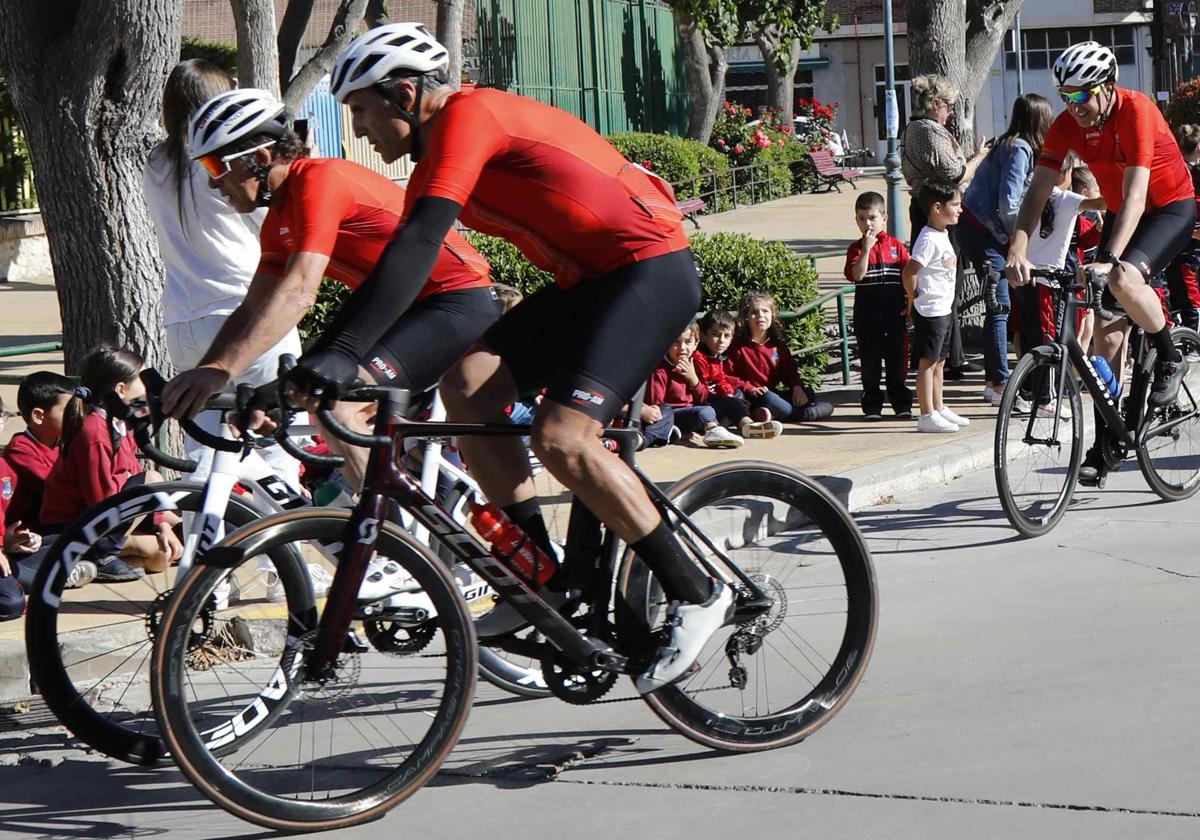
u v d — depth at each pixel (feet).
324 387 12.73
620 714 16.96
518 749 15.92
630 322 13.92
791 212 96.37
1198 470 27.07
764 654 16.42
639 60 111.75
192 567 13.55
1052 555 23.32
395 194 17.22
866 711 16.60
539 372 14.87
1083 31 156.25
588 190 13.71
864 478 27.84
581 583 14.87
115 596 17.95
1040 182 25.98
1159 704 16.14
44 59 25.76
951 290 32.68
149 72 25.89
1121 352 28.37
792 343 38.52
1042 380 24.66
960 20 48.57
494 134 13.44
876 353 35.12
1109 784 14.01
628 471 14.34
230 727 14.98
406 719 16.05
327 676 14.25
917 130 36.70
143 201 26.45
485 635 15.10
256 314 14.34
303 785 14.39
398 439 14.06
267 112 15.85
